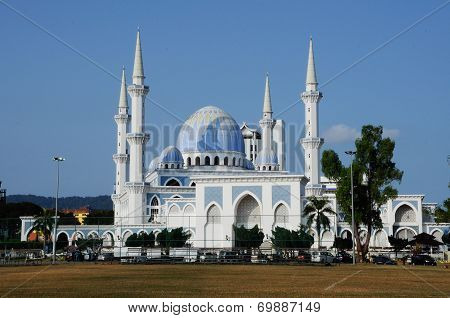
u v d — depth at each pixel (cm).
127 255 11994
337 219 17475
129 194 18575
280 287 5288
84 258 11875
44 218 17275
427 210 18738
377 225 12725
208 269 8319
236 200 15250
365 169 12494
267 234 14875
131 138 18438
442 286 5531
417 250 14250
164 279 6209
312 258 10744
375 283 5816
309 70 17500
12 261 11638
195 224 16050
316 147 17112
